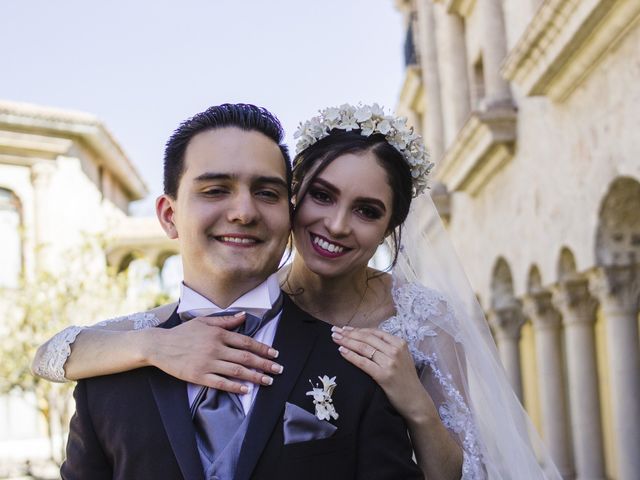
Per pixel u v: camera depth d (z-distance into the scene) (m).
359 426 2.32
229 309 2.38
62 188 19.16
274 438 2.21
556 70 7.72
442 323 3.02
